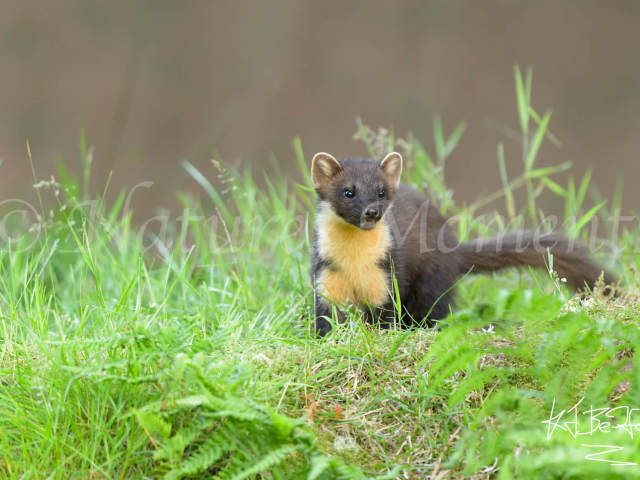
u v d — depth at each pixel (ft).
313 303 30.81
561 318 18.03
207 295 29.17
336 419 19.84
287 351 22.56
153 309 28.32
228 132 80.02
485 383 20.85
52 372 20.40
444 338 18.06
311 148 79.77
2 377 20.90
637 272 31.60
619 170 79.00
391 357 21.76
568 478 15.89
